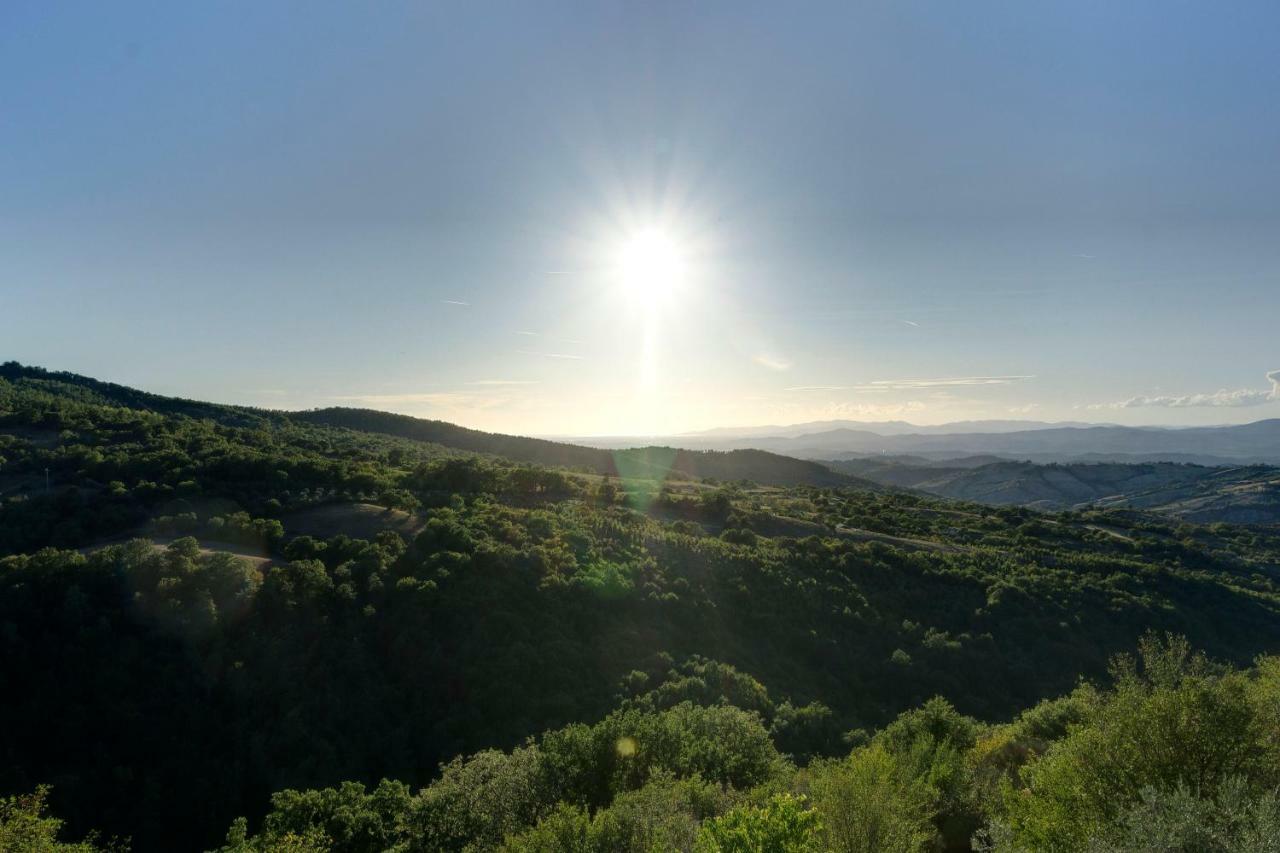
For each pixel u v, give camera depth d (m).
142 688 30.36
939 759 18.06
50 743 28.16
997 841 11.66
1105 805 11.19
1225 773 10.07
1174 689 11.97
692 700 32.53
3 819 18.02
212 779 28.27
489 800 20.86
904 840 12.84
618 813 15.06
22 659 30.06
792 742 31.41
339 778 29.03
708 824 10.27
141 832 26.27
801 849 9.70
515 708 32.41
